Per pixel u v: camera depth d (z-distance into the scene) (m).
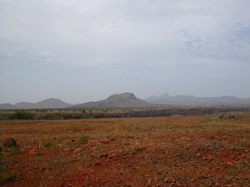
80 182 5.73
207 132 12.85
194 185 5.41
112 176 6.09
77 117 47.69
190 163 7.14
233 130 13.48
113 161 7.43
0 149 9.16
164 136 11.73
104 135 12.63
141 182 5.66
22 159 8.04
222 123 19.59
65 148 9.61
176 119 27.39
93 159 7.71
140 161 7.36
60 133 14.61
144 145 9.23
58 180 5.93
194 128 15.76
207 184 5.46
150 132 13.80
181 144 9.34
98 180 5.82
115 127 17.27
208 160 7.44
